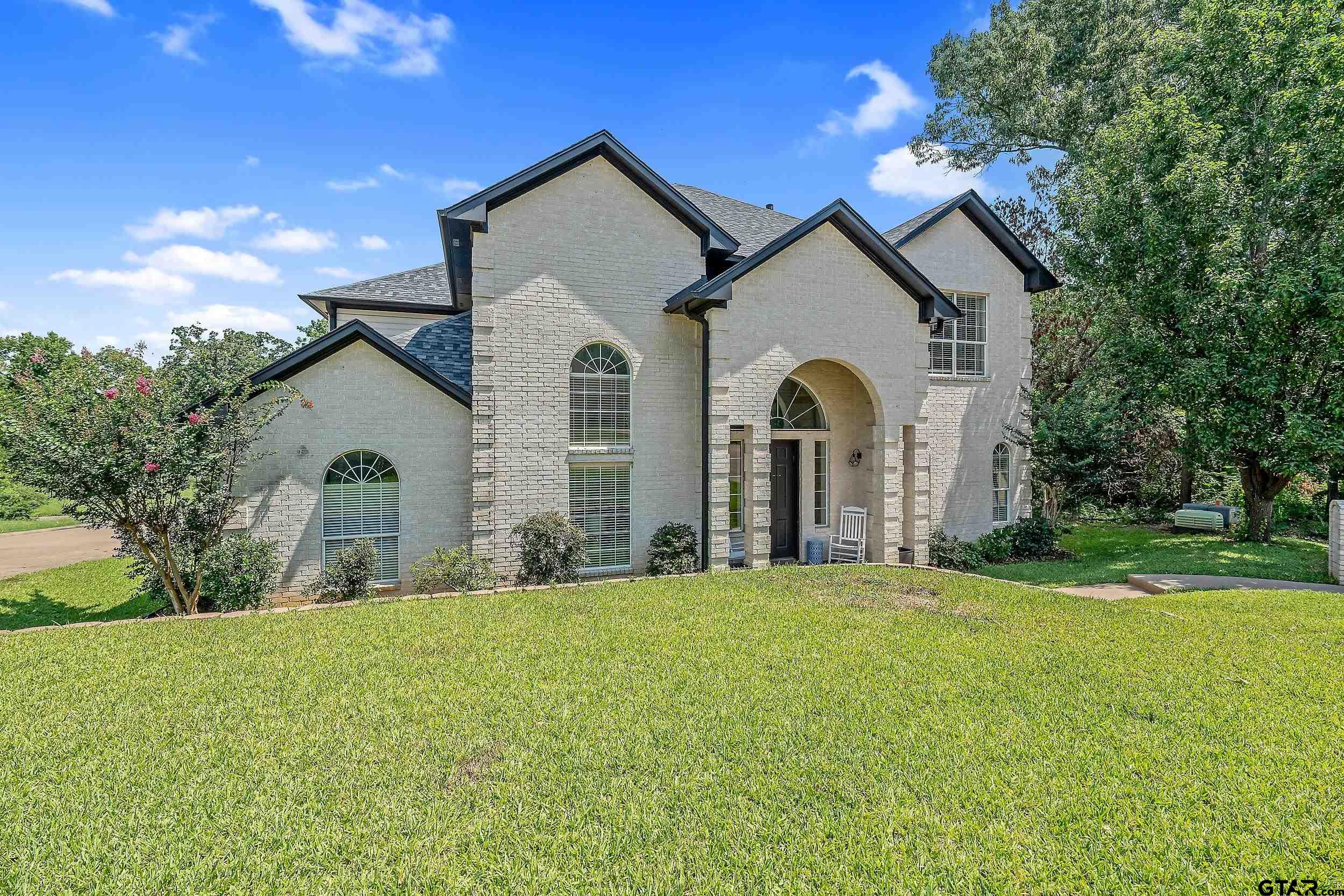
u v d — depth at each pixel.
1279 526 19.62
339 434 11.95
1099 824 4.19
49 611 12.42
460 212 11.83
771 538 15.69
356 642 7.94
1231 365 14.55
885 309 14.20
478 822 4.23
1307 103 12.97
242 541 10.59
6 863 3.84
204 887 3.66
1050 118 25.38
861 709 5.95
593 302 12.91
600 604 9.78
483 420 12.16
